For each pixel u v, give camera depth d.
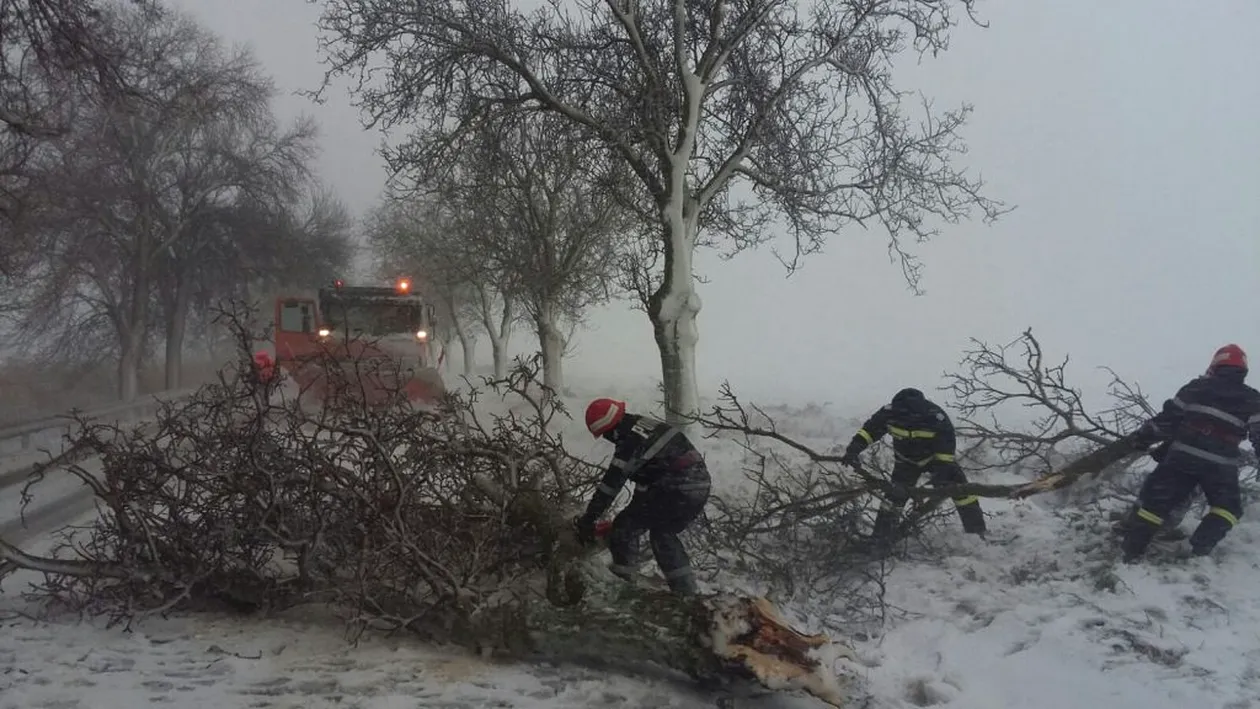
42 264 26.05
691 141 10.43
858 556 7.08
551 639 4.91
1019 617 5.55
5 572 5.58
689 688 4.66
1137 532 6.29
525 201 19.11
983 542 7.43
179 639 5.32
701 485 5.79
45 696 4.18
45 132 12.18
